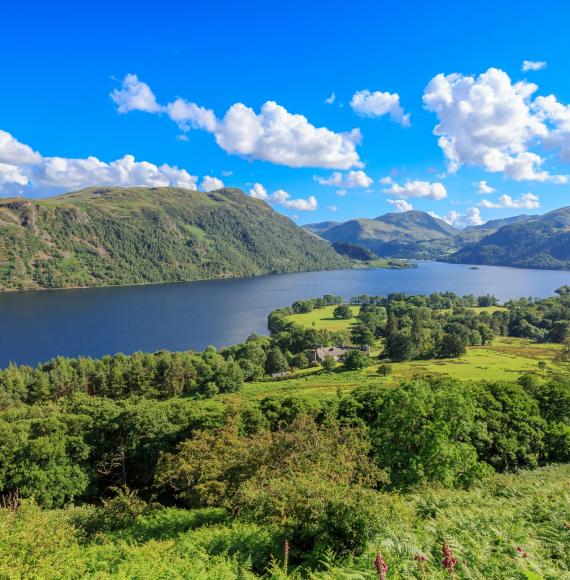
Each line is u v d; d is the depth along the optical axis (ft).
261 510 51.90
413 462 82.69
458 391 103.45
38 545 48.32
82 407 172.96
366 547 39.47
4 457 128.16
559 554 35.32
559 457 130.62
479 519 43.91
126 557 50.19
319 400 175.11
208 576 40.57
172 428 146.00
